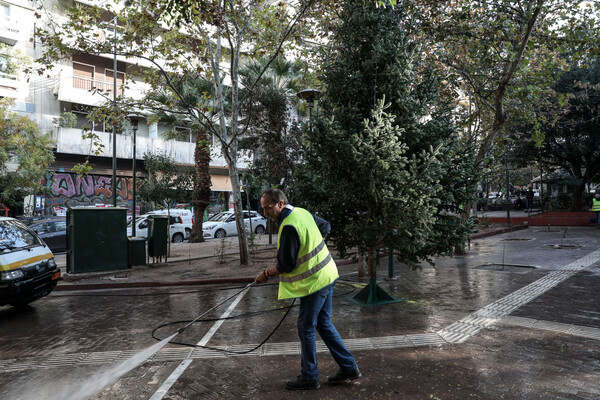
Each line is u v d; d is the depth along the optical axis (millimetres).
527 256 11141
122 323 5875
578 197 25938
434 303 6328
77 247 9320
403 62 6086
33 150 20438
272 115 18047
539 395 3148
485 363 3826
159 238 11484
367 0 6480
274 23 11500
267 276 3584
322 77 6672
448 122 6633
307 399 3217
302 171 6715
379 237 6309
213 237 21922
